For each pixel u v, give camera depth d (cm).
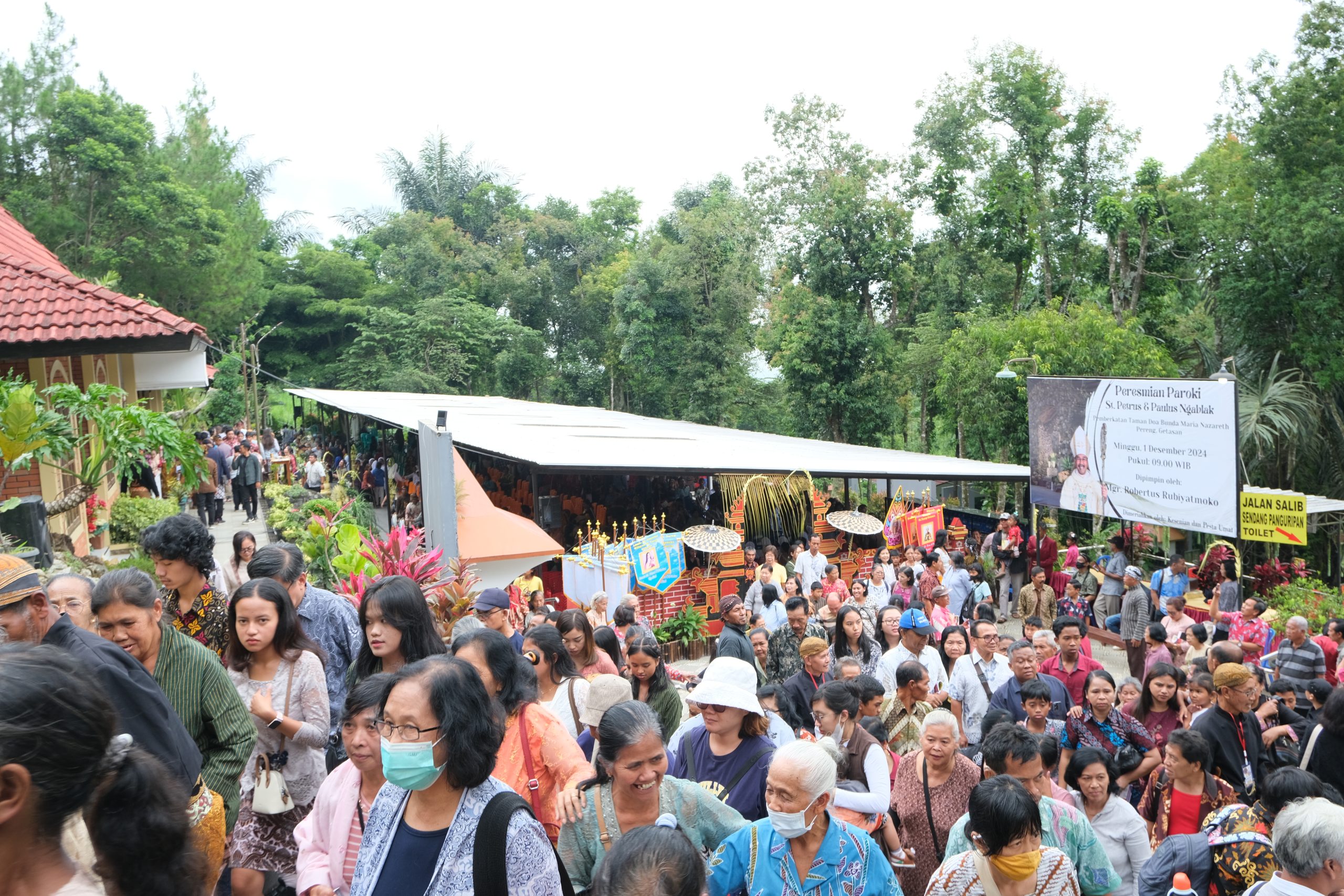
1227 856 487
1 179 3609
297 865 427
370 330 6084
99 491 1834
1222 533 1536
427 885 299
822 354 4269
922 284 4384
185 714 425
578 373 6688
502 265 6731
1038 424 1933
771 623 1255
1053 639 870
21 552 1002
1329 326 2698
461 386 6203
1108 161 3788
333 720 589
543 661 558
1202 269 3253
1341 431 2677
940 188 4106
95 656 363
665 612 1705
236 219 5031
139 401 2002
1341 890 395
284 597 494
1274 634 1202
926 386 4016
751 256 5309
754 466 1895
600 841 386
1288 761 770
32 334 1363
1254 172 2811
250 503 2350
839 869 393
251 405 4784
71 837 253
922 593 1476
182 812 259
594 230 7256
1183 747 581
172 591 537
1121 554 1758
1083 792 552
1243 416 2562
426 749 295
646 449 2091
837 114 4500
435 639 501
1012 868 409
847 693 595
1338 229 2538
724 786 473
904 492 2342
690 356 5341
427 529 1500
